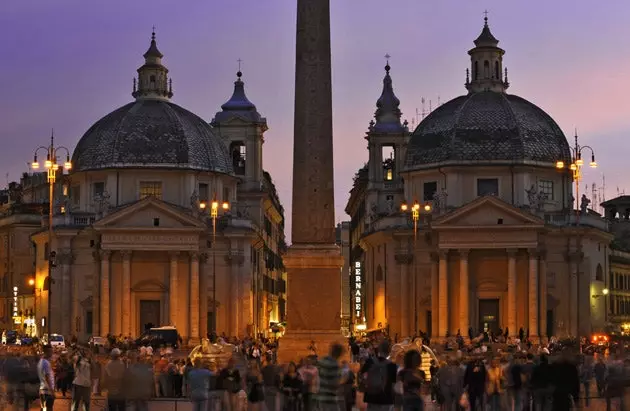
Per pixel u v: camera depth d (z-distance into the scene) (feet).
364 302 376.89
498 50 324.39
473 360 119.34
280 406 100.58
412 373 78.48
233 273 318.24
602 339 261.24
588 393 149.69
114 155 313.94
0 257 397.60
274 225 435.53
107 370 96.73
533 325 291.58
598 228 311.68
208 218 316.81
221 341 200.95
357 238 423.64
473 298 297.12
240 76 380.99
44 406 108.27
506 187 307.37
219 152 326.24
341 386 83.46
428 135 315.58
